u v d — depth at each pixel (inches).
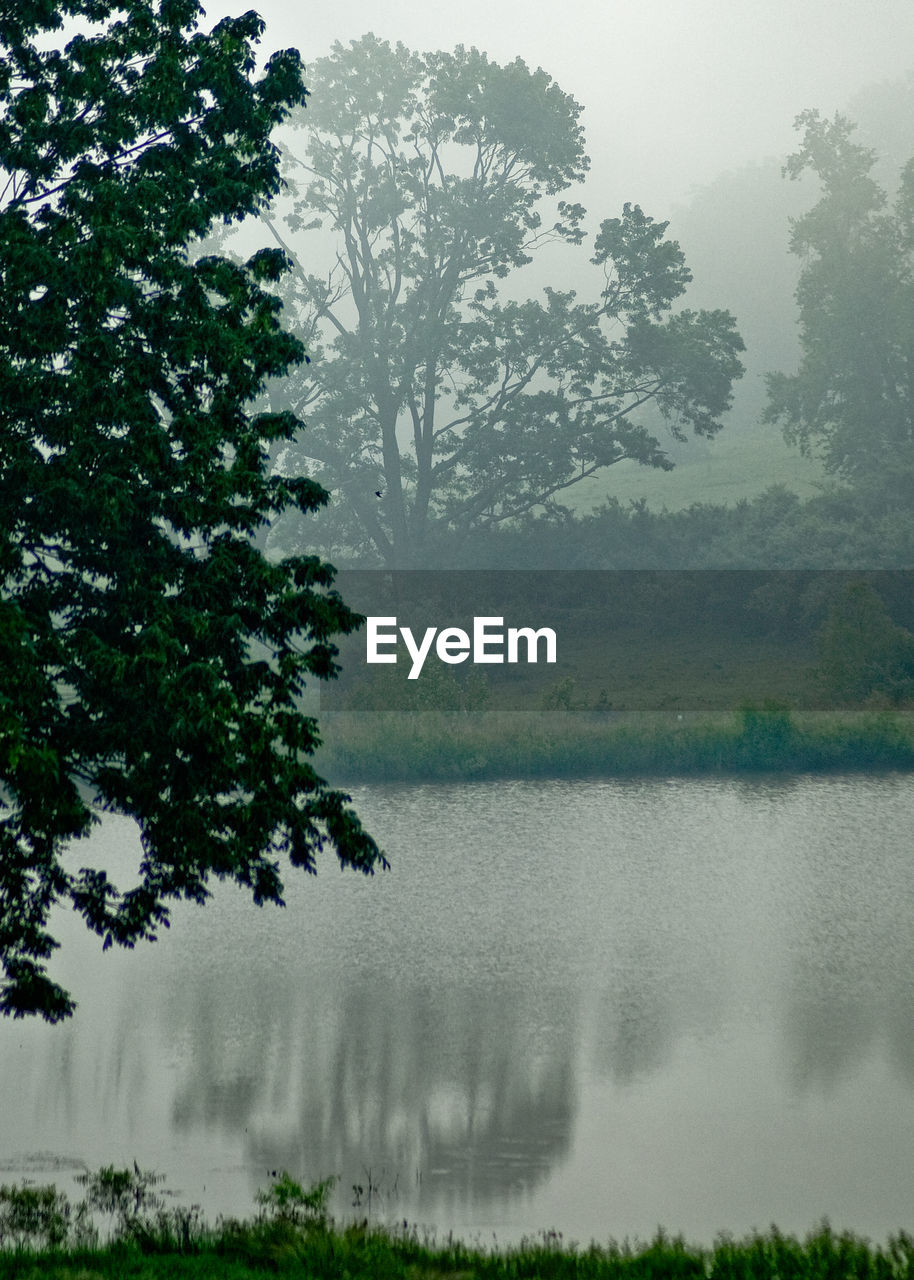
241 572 458.6
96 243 435.5
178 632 440.1
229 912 900.6
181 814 437.7
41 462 444.8
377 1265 317.1
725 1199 410.3
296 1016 649.0
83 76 495.5
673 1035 602.9
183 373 481.4
